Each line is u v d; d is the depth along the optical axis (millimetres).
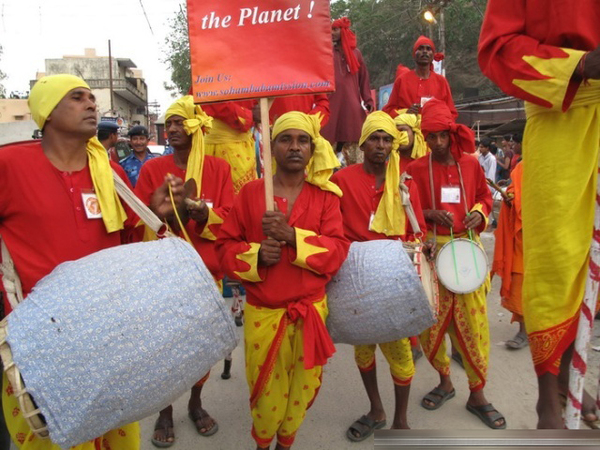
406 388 3432
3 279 2297
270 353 2812
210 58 2730
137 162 7461
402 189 3404
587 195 2027
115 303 1950
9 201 2309
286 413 2928
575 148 2012
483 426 3621
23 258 2309
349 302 2922
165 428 3473
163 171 3795
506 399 3953
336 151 7051
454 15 26000
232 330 2180
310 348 2732
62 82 2330
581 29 1935
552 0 1973
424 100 6359
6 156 2311
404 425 3467
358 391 4121
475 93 25141
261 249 2742
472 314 3658
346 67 6387
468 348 3695
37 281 2299
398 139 3451
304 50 2723
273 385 2838
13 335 1896
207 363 2123
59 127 2342
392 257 2947
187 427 3623
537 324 2121
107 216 2447
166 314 1988
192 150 3678
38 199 2314
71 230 2373
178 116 3650
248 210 2947
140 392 1955
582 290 2061
